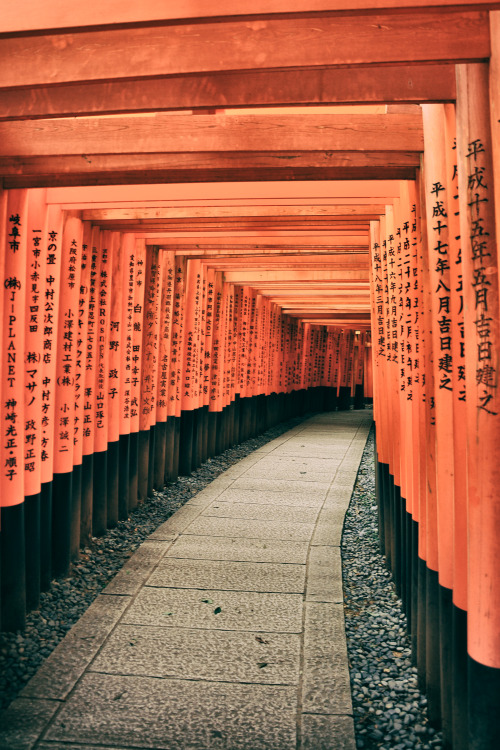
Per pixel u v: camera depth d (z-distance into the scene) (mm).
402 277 4223
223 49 2375
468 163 2330
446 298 2951
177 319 8297
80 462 5363
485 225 2273
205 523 6539
